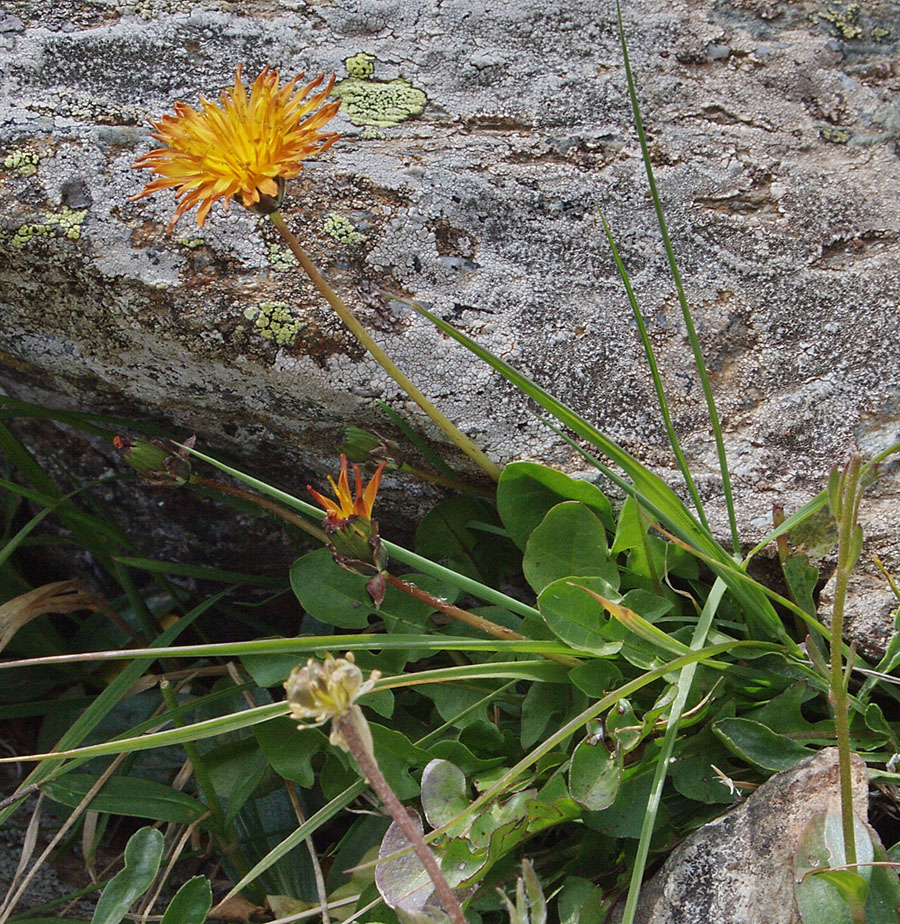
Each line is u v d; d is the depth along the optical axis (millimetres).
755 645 632
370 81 677
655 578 646
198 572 688
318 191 661
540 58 683
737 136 679
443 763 625
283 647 618
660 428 658
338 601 652
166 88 669
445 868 616
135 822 692
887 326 663
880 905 599
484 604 686
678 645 621
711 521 652
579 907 624
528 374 655
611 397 657
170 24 676
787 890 607
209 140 611
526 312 658
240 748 666
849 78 687
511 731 644
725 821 622
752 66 687
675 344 662
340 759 640
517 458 654
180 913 633
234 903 659
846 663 642
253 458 684
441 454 661
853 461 576
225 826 659
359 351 651
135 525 714
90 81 668
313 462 676
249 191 609
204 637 703
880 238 671
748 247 669
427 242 659
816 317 665
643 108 680
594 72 682
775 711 633
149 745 610
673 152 675
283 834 673
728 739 625
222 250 652
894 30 693
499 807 623
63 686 709
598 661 634
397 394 652
